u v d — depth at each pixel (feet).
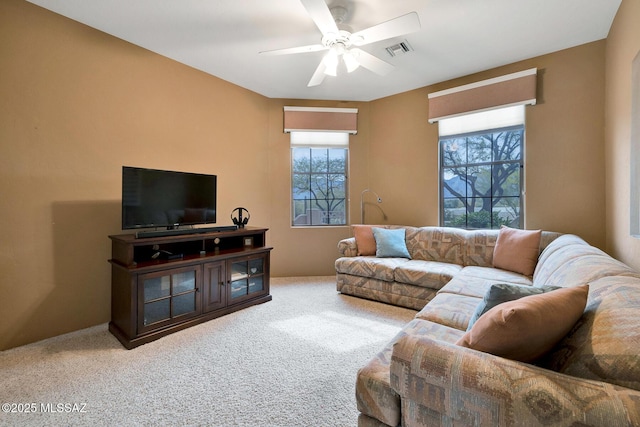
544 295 3.27
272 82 12.00
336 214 14.19
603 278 3.90
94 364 6.35
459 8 7.44
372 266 10.25
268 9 7.50
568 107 9.44
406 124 12.98
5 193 7.00
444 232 10.98
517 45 9.23
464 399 2.76
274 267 13.60
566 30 8.46
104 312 8.62
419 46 9.23
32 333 7.41
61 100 7.79
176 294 8.00
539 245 8.71
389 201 13.48
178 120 10.32
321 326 8.29
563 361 2.95
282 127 13.64
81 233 8.18
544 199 9.89
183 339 7.52
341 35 6.97
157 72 9.74
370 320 8.68
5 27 6.95
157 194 8.57
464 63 10.36
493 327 3.09
